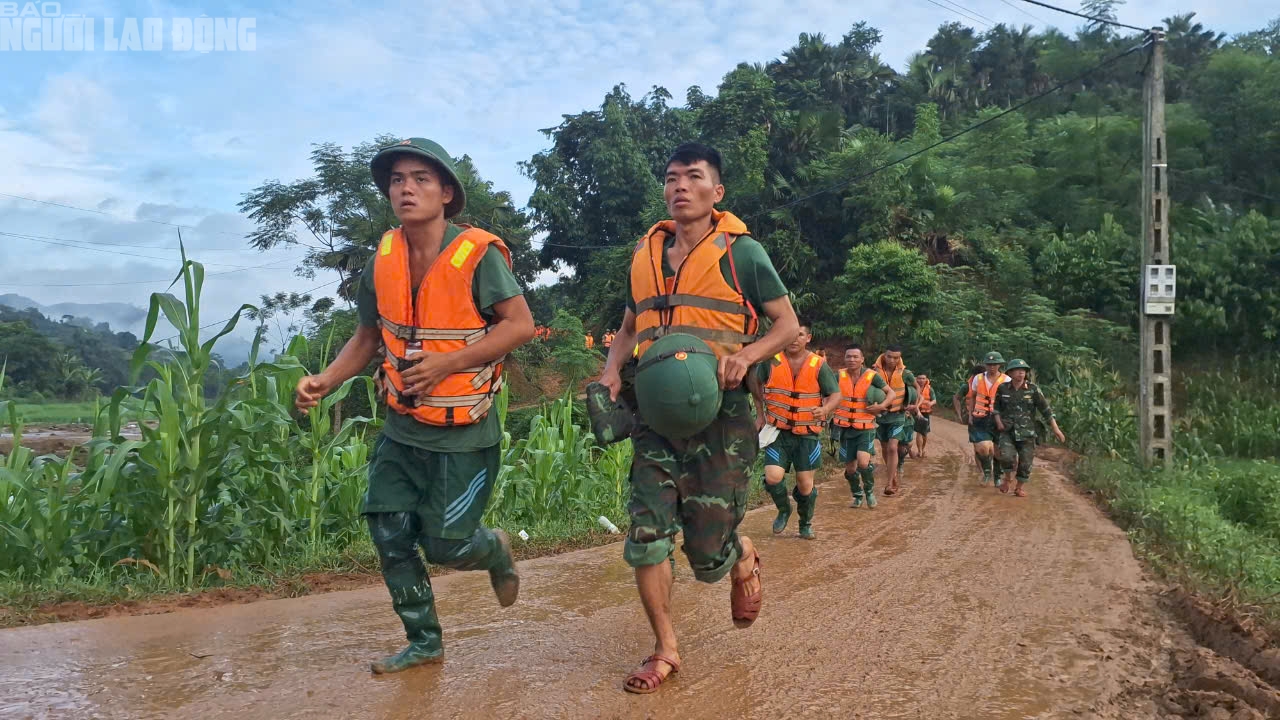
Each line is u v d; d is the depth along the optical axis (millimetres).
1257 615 4777
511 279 3375
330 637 3994
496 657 3732
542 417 8508
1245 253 30016
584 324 45125
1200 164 39906
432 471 3309
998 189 45281
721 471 3322
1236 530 8672
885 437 10992
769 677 3611
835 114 43406
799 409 7445
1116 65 57562
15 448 5707
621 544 7105
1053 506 10031
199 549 5492
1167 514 8469
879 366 11008
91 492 5465
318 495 6316
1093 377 20703
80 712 2982
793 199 40656
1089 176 45062
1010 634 4461
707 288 3348
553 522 7785
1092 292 35375
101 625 4191
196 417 5328
